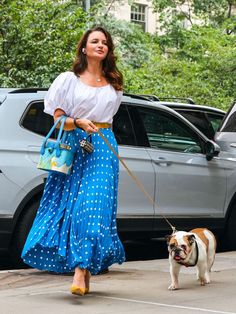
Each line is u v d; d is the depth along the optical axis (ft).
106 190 19.33
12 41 49.29
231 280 23.00
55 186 19.80
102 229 19.04
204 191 31.12
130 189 28.35
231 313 17.62
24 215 25.77
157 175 29.27
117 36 87.66
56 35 49.93
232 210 32.37
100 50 19.76
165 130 30.32
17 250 25.76
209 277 22.58
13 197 25.36
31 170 25.61
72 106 19.70
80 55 20.01
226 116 35.17
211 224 31.55
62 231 19.08
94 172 19.44
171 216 29.78
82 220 18.98
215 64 80.48
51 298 19.57
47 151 19.51
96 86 19.84
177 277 21.31
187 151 30.86
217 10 101.86
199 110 39.86
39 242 19.03
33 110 26.37
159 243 36.76
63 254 18.86
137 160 28.68
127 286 21.74
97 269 19.03
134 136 29.04
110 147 19.79
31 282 22.89
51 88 19.83
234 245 32.42
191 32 96.07
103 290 20.93
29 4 50.65
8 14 48.70
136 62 87.86
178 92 74.38
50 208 19.60
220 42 86.94
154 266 26.68
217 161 31.76
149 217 29.01
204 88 75.82
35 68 49.49
